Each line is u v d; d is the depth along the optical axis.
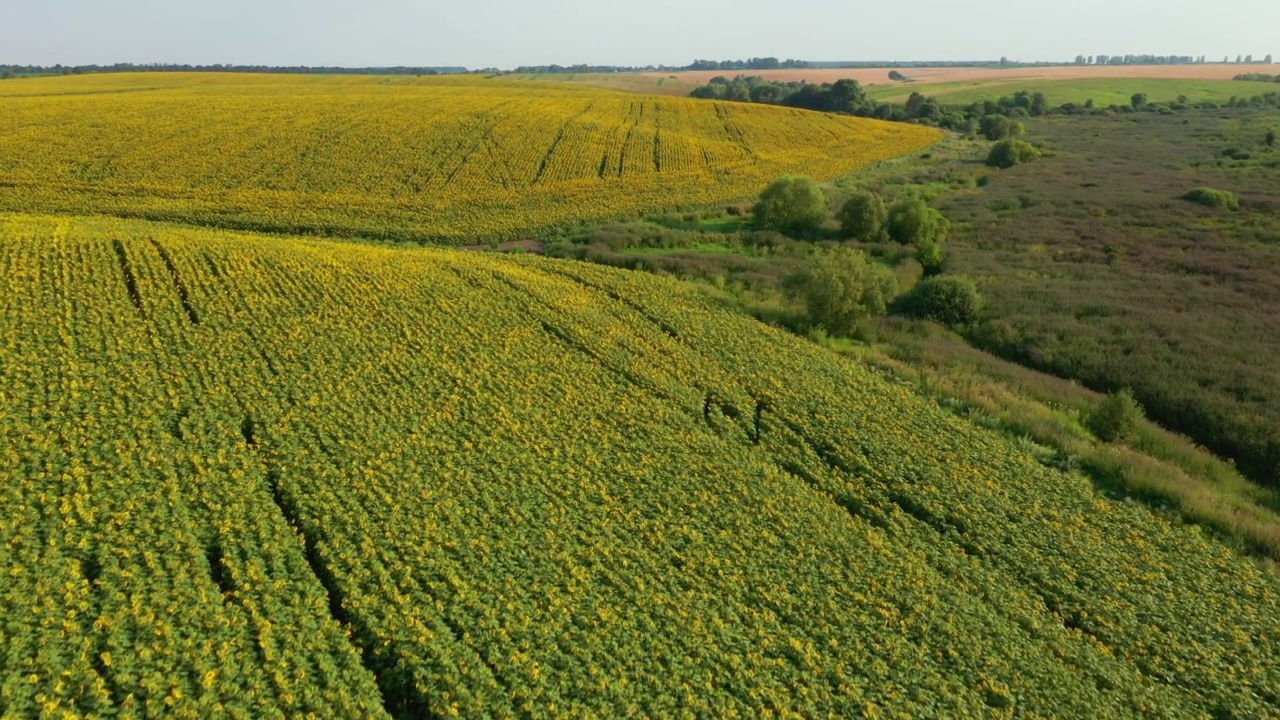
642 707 17.53
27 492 22.16
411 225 56.91
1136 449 31.55
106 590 18.92
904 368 37.69
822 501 26.42
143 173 62.72
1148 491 28.05
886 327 43.94
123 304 33.75
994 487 27.69
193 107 86.38
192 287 36.34
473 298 39.62
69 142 67.69
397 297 38.41
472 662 18.09
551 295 41.34
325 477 24.48
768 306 44.62
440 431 27.88
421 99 104.31
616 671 18.30
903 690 18.73
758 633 20.02
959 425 32.03
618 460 27.36
